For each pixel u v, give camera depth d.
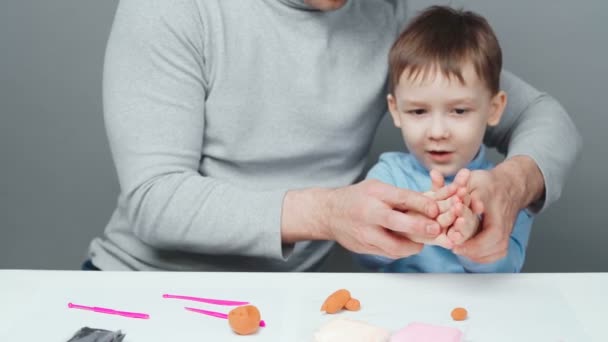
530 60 1.77
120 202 1.18
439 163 1.16
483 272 1.10
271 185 1.17
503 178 0.99
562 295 0.86
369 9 1.24
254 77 1.11
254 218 0.97
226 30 1.09
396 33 1.27
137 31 1.05
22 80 1.84
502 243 0.91
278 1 1.11
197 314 0.82
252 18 1.10
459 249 0.90
